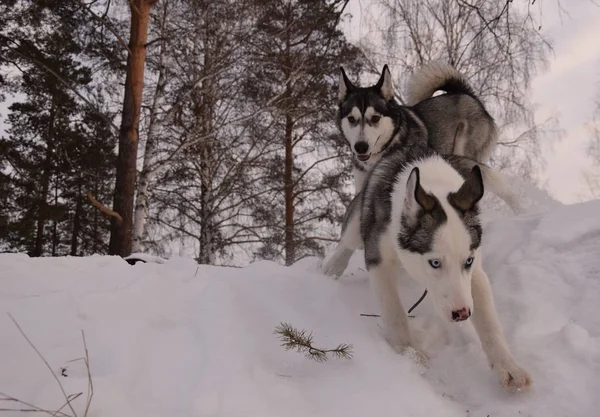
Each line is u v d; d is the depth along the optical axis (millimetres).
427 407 2482
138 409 2240
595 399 2531
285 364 2869
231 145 13344
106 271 4250
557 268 3812
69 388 2229
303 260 5496
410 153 3988
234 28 12812
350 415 2357
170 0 12711
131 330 2910
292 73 12320
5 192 21625
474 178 3037
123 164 10109
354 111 6426
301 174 16516
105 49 12516
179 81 13312
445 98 7074
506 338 3154
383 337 3322
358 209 4129
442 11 14609
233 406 2268
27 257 4762
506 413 2555
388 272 3482
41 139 23609
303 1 9422
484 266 4199
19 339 2717
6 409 2080
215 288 3635
